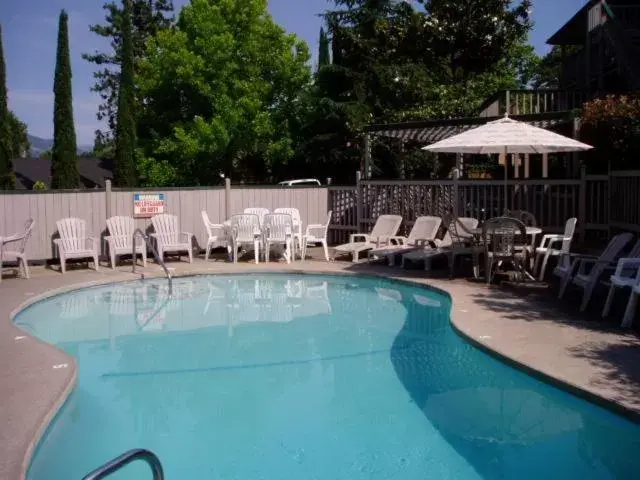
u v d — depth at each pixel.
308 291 11.41
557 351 6.46
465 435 5.14
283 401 6.03
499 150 11.47
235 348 7.85
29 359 6.50
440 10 28.84
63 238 12.62
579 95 18.52
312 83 28.02
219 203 15.34
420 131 16.94
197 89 27.30
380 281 11.80
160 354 7.62
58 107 27.61
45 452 4.91
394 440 5.09
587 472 4.43
